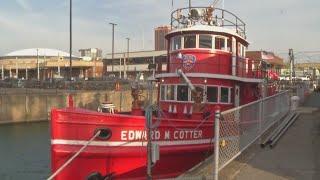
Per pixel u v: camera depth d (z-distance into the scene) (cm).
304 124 1695
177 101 1415
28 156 2505
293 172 924
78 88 5425
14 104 4116
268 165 989
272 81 2353
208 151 1266
